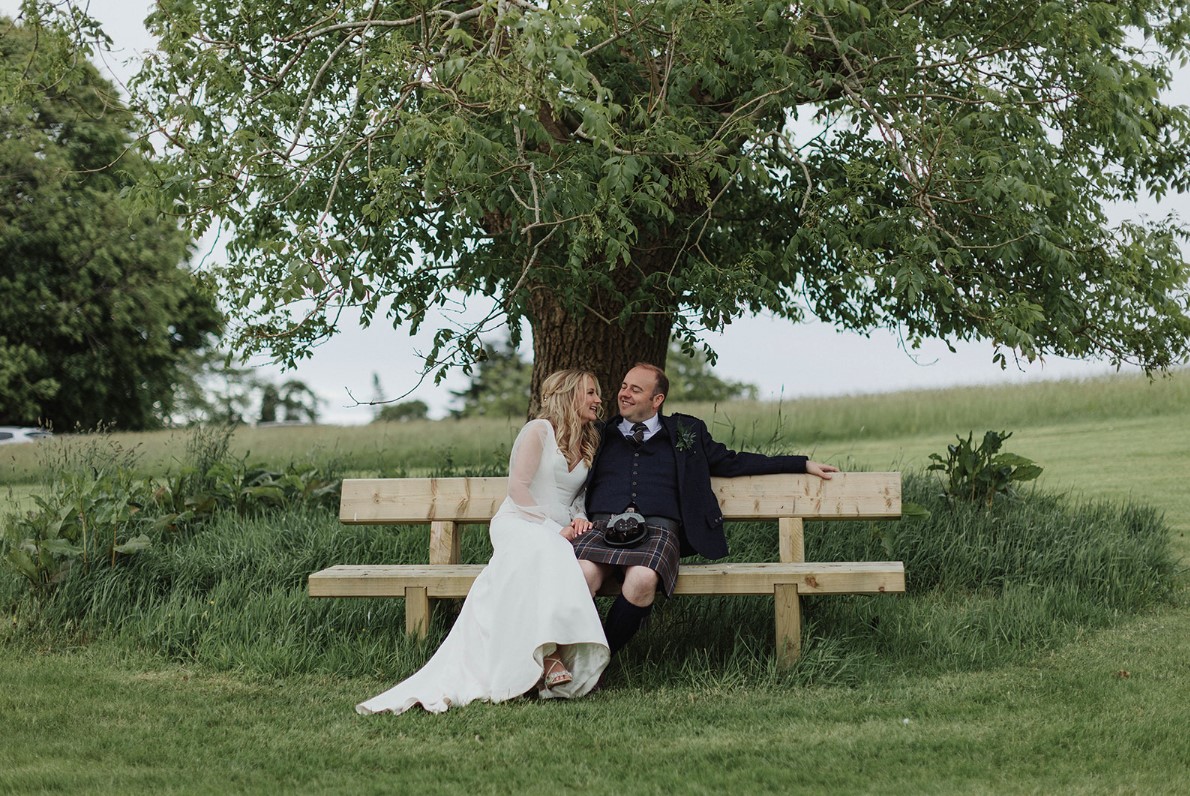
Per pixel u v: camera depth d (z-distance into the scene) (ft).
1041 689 14.76
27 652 17.72
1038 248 21.08
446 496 18.13
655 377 17.17
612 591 16.15
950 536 21.99
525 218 17.71
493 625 14.94
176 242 91.20
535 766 12.11
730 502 17.67
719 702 14.52
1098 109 21.62
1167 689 14.60
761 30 19.90
